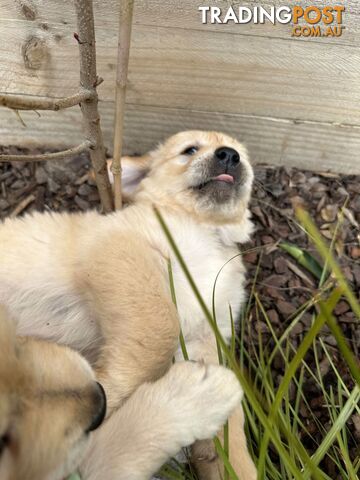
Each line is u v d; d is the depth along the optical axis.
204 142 0.38
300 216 0.17
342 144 0.41
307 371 0.35
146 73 0.38
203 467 0.30
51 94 0.39
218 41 0.36
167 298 0.29
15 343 0.20
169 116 0.41
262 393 0.33
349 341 0.37
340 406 0.31
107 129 0.41
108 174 0.35
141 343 0.27
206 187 0.36
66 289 0.31
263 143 0.42
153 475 0.29
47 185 0.42
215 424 0.27
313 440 0.32
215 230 0.38
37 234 0.33
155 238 0.33
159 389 0.27
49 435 0.19
